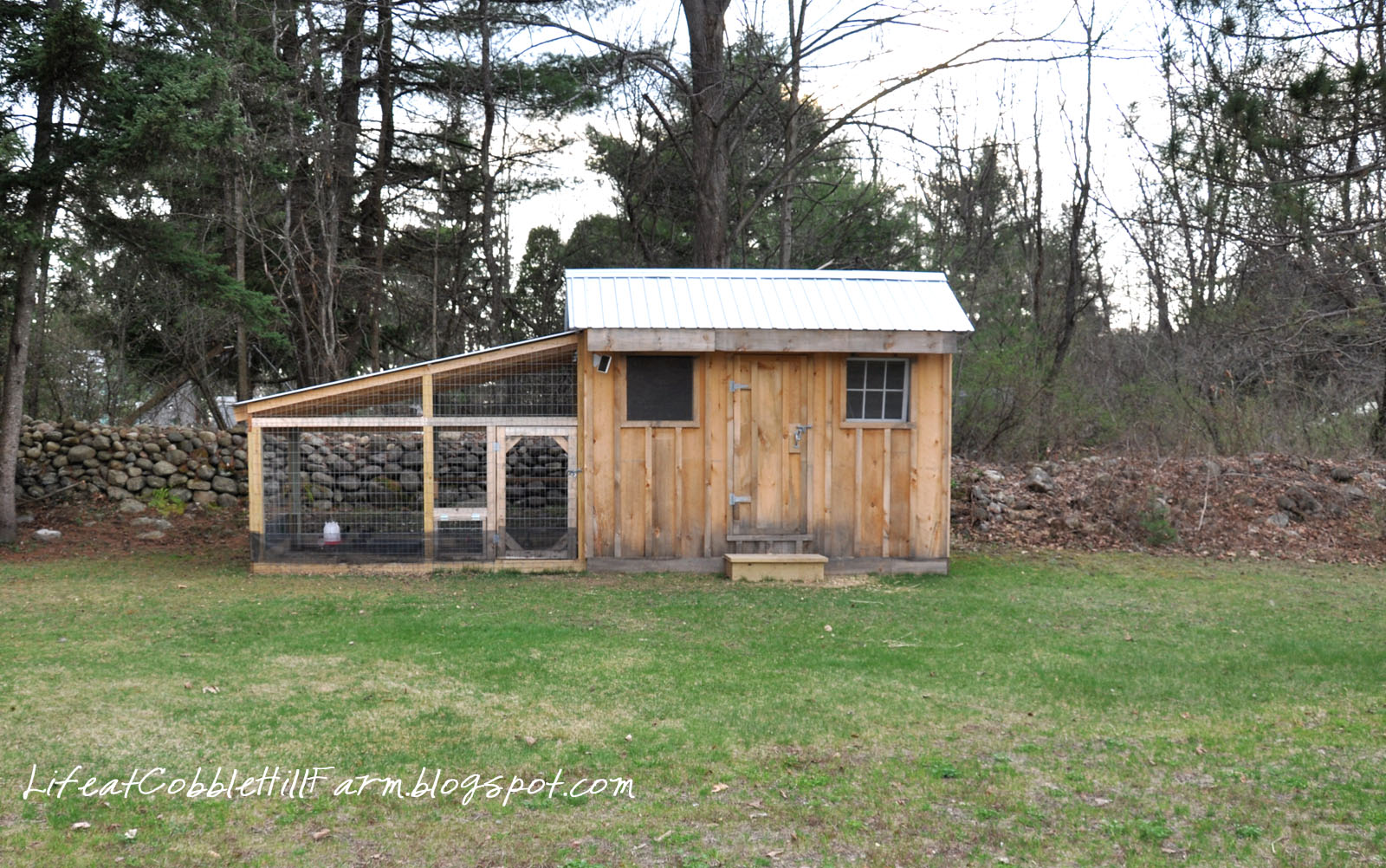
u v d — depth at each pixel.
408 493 14.51
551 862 4.61
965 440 19.86
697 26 19.47
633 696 7.06
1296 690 7.48
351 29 20.41
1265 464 16.48
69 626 9.05
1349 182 14.91
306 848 4.71
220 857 4.61
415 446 15.48
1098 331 27.11
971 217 26.20
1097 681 7.65
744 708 6.85
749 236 27.14
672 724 6.48
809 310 12.34
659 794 5.40
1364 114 13.02
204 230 19.36
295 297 20.34
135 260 18.31
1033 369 19.75
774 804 5.28
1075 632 9.33
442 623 9.33
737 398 12.28
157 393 23.45
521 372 12.47
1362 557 13.52
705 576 12.06
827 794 5.41
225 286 14.41
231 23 16.09
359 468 15.09
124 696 6.89
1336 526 14.68
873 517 12.41
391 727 6.35
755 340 11.99
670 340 11.88
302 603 10.23
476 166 22.17
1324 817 5.16
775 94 22.61
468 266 25.98
